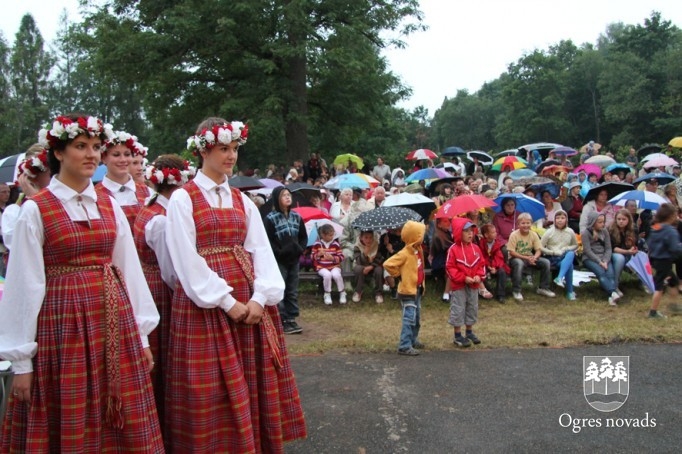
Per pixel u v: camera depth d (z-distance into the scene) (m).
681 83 44.75
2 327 2.55
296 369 5.12
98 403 2.63
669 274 6.86
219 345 2.96
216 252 3.07
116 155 3.82
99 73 18.23
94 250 2.71
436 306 7.65
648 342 5.79
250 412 3.01
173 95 18.67
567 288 7.99
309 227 8.48
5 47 48.81
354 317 7.17
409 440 3.75
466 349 5.67
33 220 2.58
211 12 16.56
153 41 16.73
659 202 8.51
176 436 2.96
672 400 4.35
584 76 58.94
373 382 4.77
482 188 10.94
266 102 16.39
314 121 18.52
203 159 3.16
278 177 15.70
